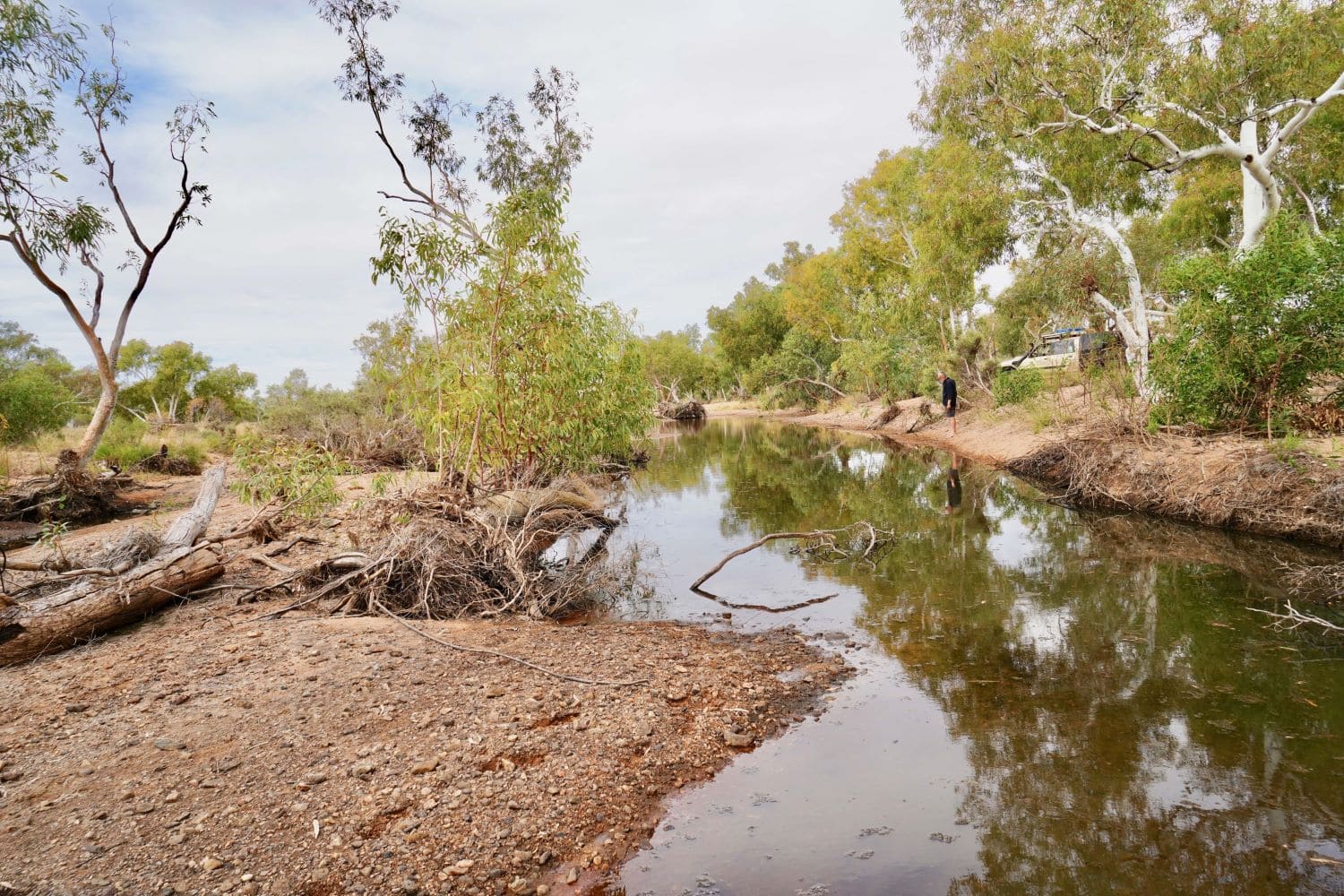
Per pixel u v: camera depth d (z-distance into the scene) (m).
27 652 5.75
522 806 3.76
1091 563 8.75
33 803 3.66
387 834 3.47
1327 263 9.40
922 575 8.62
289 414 26.50
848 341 37.31
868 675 5.69
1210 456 10.53
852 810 3.86
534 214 10.02
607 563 9.56
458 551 7.86
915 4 17.36
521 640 6.27
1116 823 3.68
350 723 4.52
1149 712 4.89
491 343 9.98
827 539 10.56
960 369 25.75
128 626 6.61
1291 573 7.70
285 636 6.18
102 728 4.45
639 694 5.12
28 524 12.34
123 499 14.45
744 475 19.02
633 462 21.94
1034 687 5.37
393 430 20.91
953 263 22.23
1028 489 13.95
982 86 16.72
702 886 3.23
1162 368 11.73
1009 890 3.19
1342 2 13.77
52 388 21.39
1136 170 17.27
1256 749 4.36
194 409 44.81
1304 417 10.17
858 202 37.00
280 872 3.19
